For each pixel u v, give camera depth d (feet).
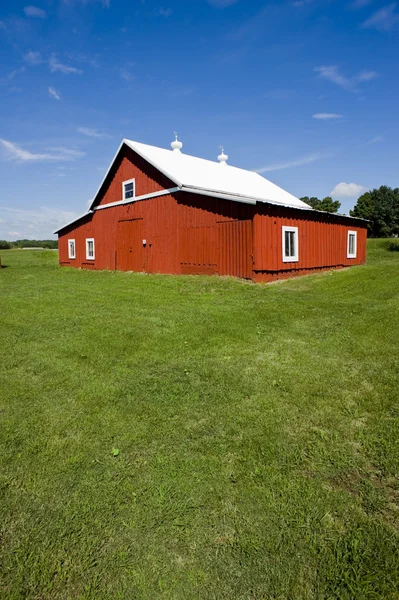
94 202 64.90
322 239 50.08
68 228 74.90
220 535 7.30
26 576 6.60
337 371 14.75
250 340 19.12
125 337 19.84
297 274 45.52
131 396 13.03
